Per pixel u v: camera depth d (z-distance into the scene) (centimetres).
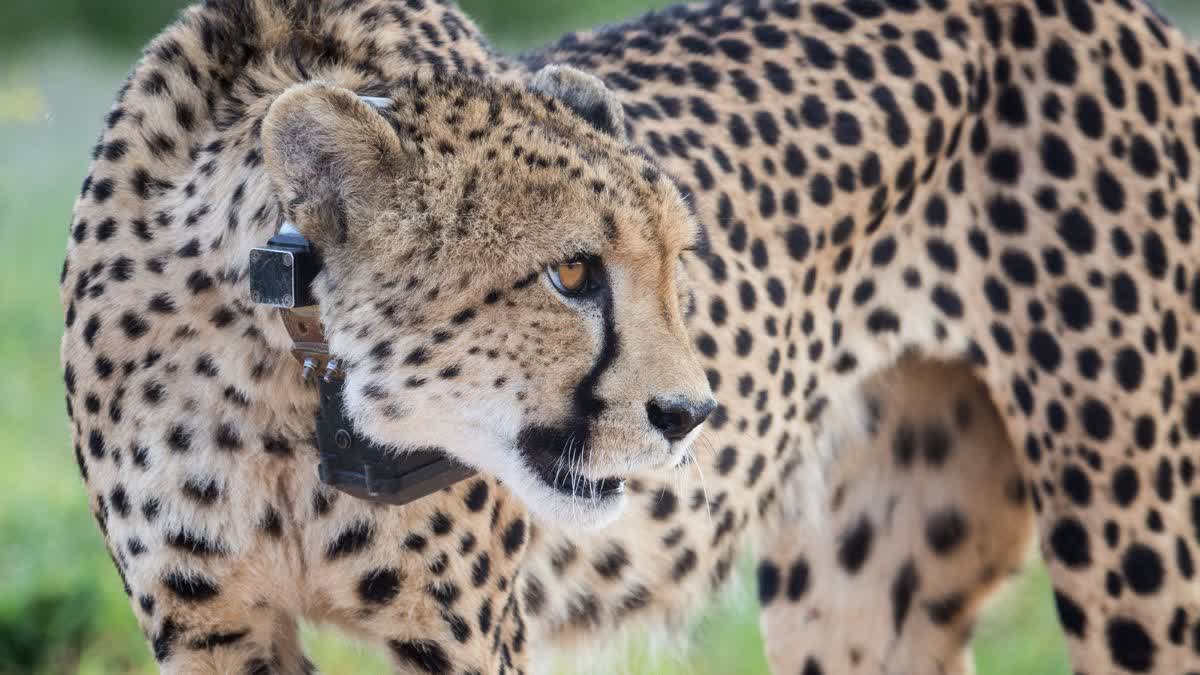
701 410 534
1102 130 761
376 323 525
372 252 521
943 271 785
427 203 520
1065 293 757
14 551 1053
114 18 3145
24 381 1447
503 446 541
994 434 850
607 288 533
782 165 749
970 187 782
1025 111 772
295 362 556
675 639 776
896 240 782
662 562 738
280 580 592
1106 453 754
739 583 811
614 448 532
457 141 529
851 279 778
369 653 661
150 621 592
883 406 853
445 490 588
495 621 625
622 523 716
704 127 737
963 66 780
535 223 521
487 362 530
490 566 618
